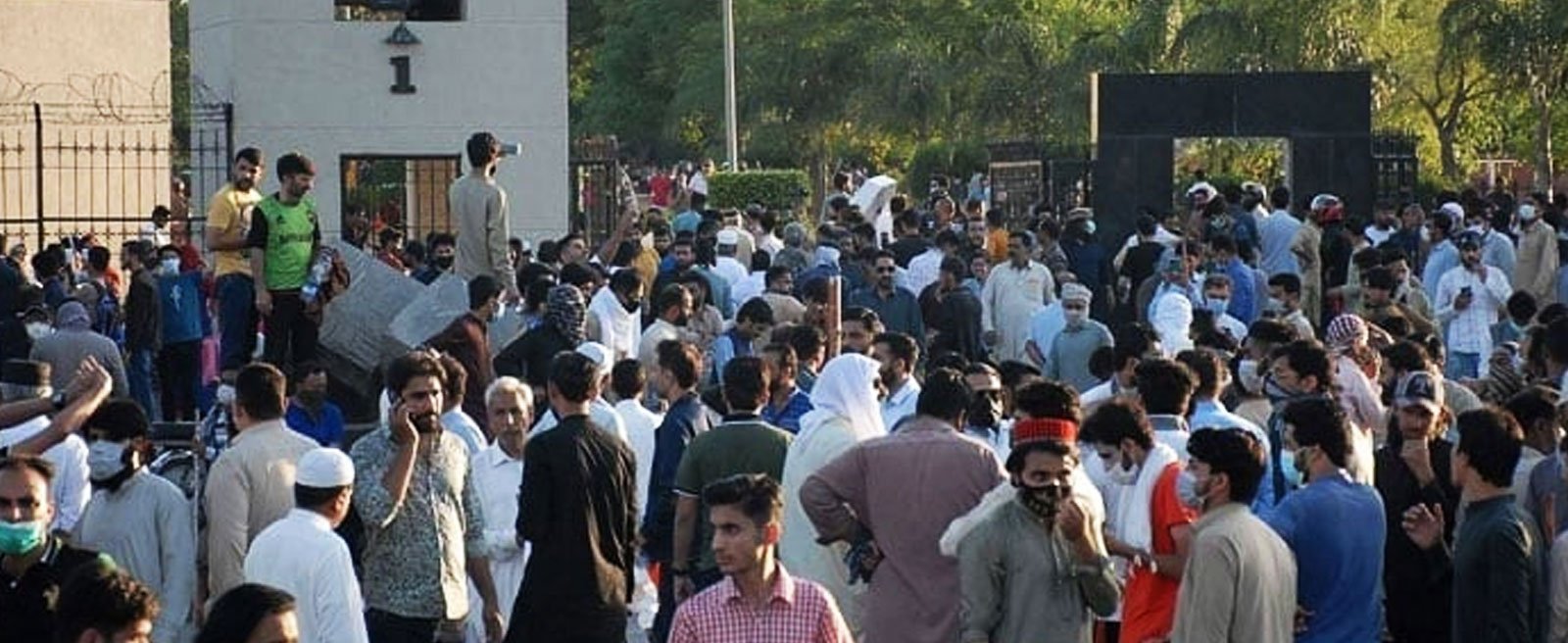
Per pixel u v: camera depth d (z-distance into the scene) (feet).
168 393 83.46
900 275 88.53
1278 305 78.59
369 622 41.37
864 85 214.69
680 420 48.78
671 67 248.32
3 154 104.68
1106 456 39.11
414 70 102.63
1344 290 84.07
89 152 107.04
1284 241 102.27
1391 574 41.47
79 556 32.89
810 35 221.46
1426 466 41.65
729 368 46.26
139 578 41.24
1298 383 45.29
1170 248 95.14
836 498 39.70
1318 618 37.27
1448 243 92.58
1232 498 35.09
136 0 114.32
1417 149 144.25
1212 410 45.34
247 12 101.50
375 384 64.64
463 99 103.19
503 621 46.75
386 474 41.06
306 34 101.86
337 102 102.22
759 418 46.57
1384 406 52.03
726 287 83.56
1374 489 39.04
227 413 50.72
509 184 103.50
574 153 124.67
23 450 36.78
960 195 193.57
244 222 65.87
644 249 84.89
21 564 32.45
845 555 43.47
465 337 60.13
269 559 36.42
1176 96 121.19
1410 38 167.12
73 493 41.75
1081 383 73.56
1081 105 192.95
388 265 77.05
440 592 41.63
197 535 45.03
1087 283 99.25
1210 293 79.92
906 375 52.42
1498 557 36.88
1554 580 38.17
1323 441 37.63
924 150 204.64
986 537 36.70
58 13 111.55
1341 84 120.57
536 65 103.55
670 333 66.13
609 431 43.86
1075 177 127.75
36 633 32.35
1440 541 40.83
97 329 84.84
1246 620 34.73
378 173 107.65
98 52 113.09
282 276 64.95
